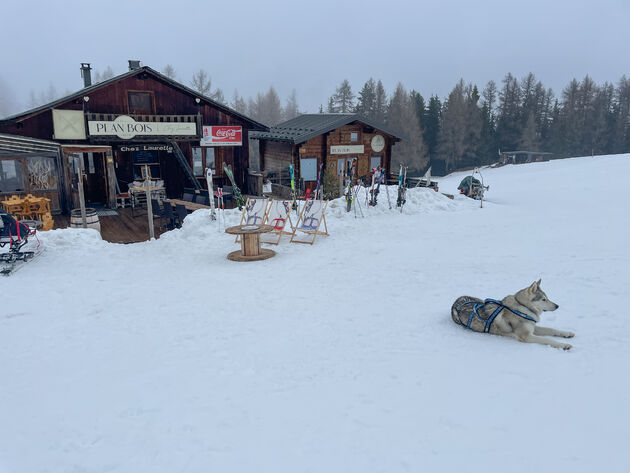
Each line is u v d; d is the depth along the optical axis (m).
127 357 6.40
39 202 15.75
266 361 6.06
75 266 11.32
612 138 93.25
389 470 3.82
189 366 6.02
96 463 4.16
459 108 81.69
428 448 4.07
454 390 5.01
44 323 7.79
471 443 4.10
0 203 16.11
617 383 4.86
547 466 3.72
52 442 4.51
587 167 35.84
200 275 10.51
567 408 4.50
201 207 17.58
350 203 17.02
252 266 11.15
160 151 22.42
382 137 29.11
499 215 16.92
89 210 14.83
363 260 11.12
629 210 16.97
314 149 27.39
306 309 7.99
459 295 8.13
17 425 4.83
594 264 9.36
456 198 20.58
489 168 67.69
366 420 4.57
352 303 8.16
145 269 11.14
